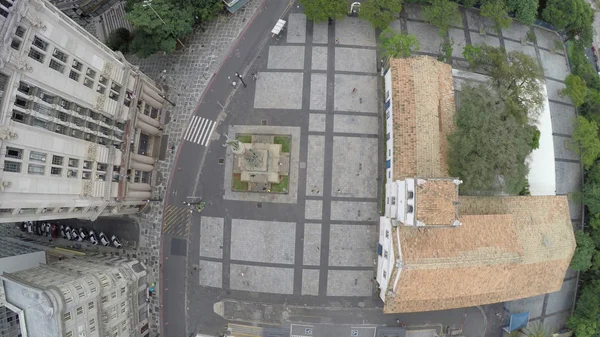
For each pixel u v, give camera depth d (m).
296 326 57.84
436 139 51.38
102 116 48.47
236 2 61.34
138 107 55.47
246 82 60.75
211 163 59.69
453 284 48.22
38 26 36.19
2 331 43.31
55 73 39.28
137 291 55.53
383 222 54.62
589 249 56.12
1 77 34.12
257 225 58.47
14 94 34.88
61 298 40.38
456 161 49.69
